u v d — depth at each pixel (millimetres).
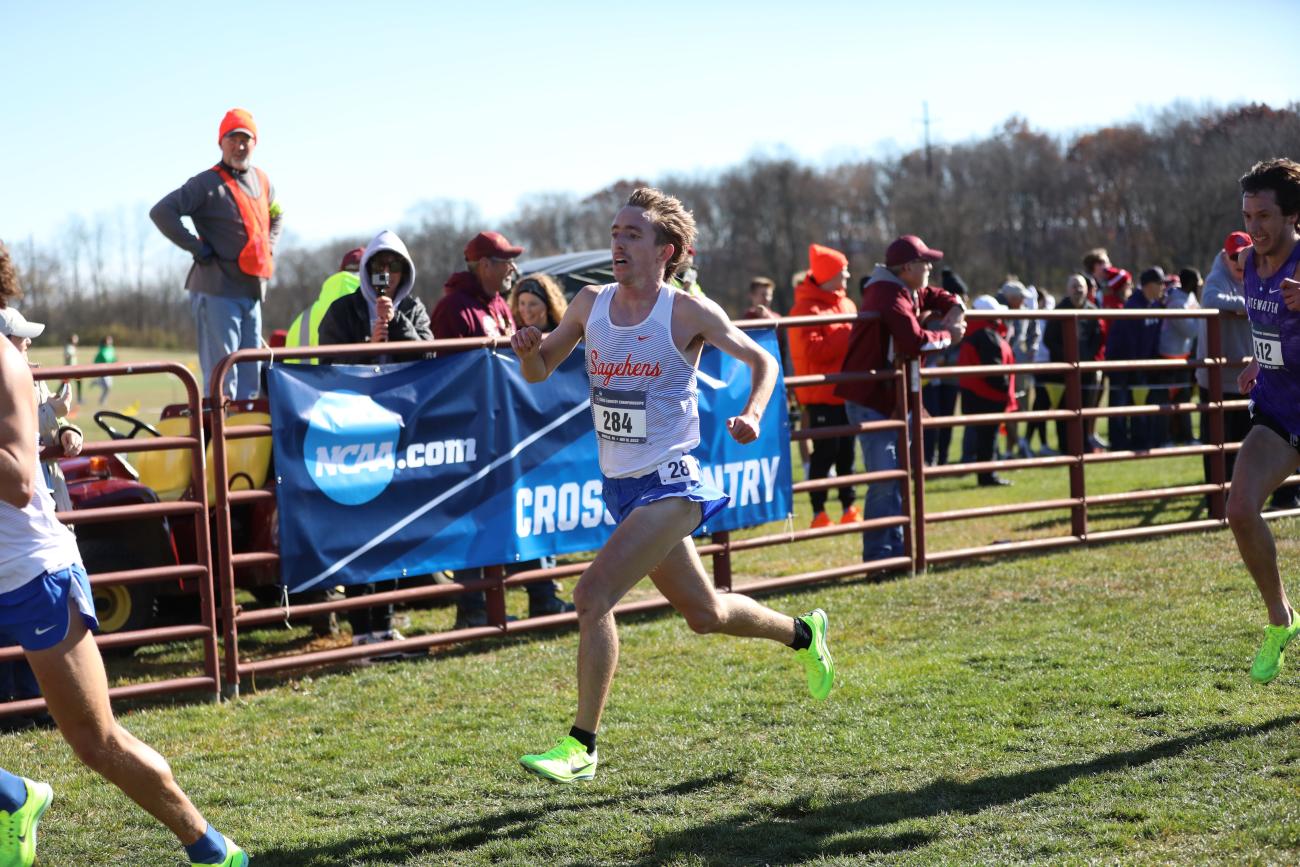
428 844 3871
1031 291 15195
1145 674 5234
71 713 3320
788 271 74000
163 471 6934
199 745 5125
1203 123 36531
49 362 55562
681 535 4098
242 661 6629
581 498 6914
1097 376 13461
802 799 4062
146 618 6668
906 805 3945
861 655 5961
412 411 6320
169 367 5746
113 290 79812
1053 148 60781
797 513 11508
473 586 6578
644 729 4957
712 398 7191
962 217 62938
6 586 3227
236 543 6980
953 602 7004
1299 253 4680
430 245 76125
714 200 76562
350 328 7117
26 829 3387
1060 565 7852
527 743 4891
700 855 3650
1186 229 38188
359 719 5406
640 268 4039
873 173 73938
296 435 6004
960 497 11742
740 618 4391
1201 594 6711
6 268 3328
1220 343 9062
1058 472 13516
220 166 7934
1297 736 4328
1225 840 3451
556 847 3787
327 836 3979
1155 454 8758
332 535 6102
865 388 7840
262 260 8047
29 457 3141
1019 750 4430
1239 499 4738
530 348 4199
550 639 6801
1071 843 3518
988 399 12531
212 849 3512
